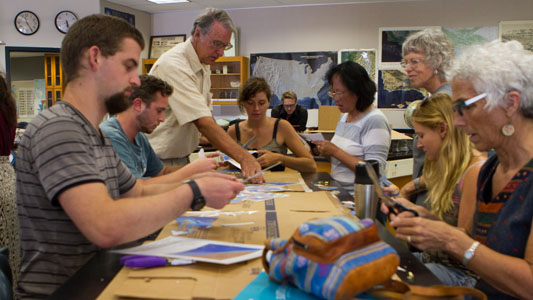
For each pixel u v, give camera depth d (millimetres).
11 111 1991
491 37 6836
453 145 1585
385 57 7266
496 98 1057
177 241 1138
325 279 773
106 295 841
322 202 1608
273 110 6633
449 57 2227
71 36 1132
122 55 1143
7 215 1919
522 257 1060
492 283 1056
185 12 8180
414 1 7109
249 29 7945
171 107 2285
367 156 2396
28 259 1173
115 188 1279
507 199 1108
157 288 864
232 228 1269
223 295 834
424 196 2027
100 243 971
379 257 802
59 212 1129
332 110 6363
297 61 7770
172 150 2463
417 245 1084
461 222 1415
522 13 6703
